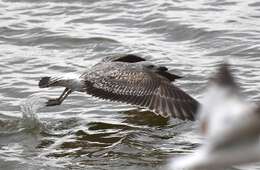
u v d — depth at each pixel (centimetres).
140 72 1056
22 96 1477
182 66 1584
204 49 1692
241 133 423
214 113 436
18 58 1686
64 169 1120
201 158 427
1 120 1345
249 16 1853
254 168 1062
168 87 1013
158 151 1186
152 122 1326
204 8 1922
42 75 1585
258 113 425
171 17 1862
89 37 1781
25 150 1214
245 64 1584
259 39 1706
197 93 1455
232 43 1695
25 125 1323
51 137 1273
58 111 1400
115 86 1060
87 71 1125
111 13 1934
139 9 1941
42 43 1784
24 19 1925
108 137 1260
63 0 2036
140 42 1750
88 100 1448
